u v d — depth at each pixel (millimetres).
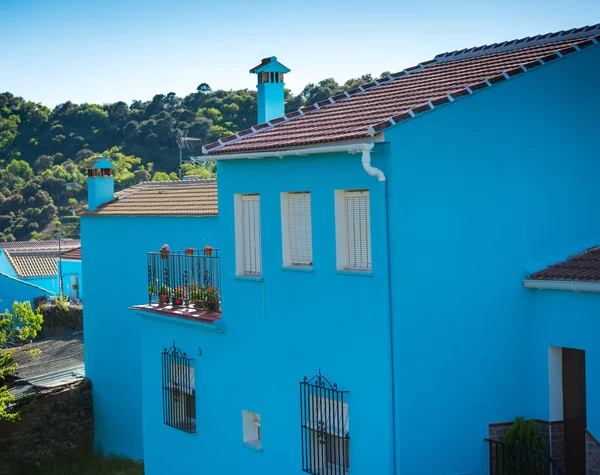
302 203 15172
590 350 13812
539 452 13523
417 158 13453
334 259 14328
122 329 25891
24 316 25828
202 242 22672
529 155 14523
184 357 18359
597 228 15266
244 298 16469
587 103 15125
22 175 88938
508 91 14281
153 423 19703
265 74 21484
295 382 15359
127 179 74000
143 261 24703
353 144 13195
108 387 26734
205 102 86750
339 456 14742
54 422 26625
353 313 14047
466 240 13953
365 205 13953
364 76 69438
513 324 14398
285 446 15703
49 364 30125
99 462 25625
